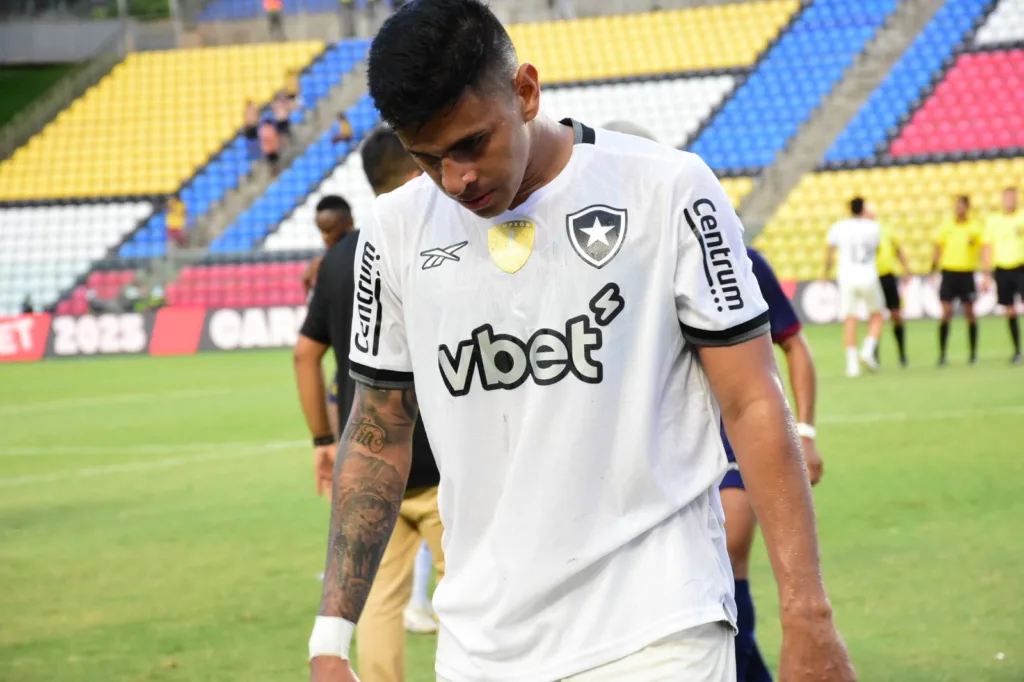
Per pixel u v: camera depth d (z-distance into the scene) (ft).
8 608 21.91
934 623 18.19
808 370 14.88
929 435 35.37
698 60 107.96
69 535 28.37
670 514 7.57
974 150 92.84
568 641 7.57
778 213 92.43
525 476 7.57
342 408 15.05
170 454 40.68
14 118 127.65
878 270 53.93
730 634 7.77
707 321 7.44
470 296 7.63
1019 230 52.80
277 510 30.17
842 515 25.76
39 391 64.85
